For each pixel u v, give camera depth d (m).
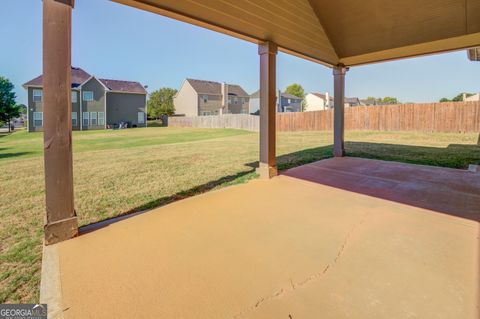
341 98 6.48
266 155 4.55
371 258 1.97
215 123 23.62
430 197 3.41
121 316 1.44
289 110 38.50
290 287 1.65
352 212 2.93
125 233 2.46
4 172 5.62
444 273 1.76
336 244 2.20
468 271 1.78
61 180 2.33
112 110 26.78
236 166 5.86
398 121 13.68
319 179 4.43
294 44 4.80
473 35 4.34
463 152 7.15
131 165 6.12
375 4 4.38
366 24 4.81
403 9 4.28
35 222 2.93
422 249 2.09
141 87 29.41
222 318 1.41
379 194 3.57
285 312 1.44
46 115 2.26
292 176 4.66
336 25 5.09
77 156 7.55
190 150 8.73
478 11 3.85
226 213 2.94
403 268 1.83
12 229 2.74
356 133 13.19
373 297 1.54
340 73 6.38
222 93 33.47
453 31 4.29
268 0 3.99
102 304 1.53
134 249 2.16
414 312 1.41
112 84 27.69
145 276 1.79
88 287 1.68
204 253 2.08
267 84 4.43
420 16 4.29
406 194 3.55
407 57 5.56
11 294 1.71
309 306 1.48
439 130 12.44
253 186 4.04
